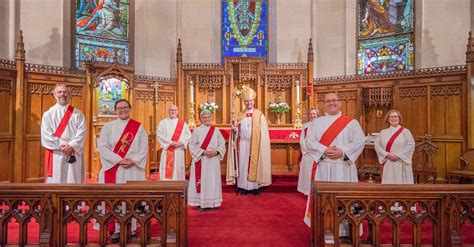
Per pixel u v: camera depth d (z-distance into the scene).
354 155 4.24
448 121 8.20
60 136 5.10
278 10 11.23
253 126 7.22
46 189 3.52
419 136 8.64
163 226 3.57
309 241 4.39
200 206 5.99
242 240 4.44
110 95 9.25
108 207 3.71
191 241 4.39
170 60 11.02
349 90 9.90
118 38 10.44
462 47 8.70
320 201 3.53
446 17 8.95
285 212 5.86
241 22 11.34
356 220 3.55
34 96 8.02
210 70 10.11
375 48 10.34
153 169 9.88
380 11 10.20
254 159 7.14
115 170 4.55
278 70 10.14
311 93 9.98
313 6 11.05
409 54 9.66
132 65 10.45
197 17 11.19
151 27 10.75
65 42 9.28
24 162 7.75
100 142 4.62
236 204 6.45
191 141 6.16
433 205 3.54
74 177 5.13
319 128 4.42
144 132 4.79
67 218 3.57
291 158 8.37
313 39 11.08
